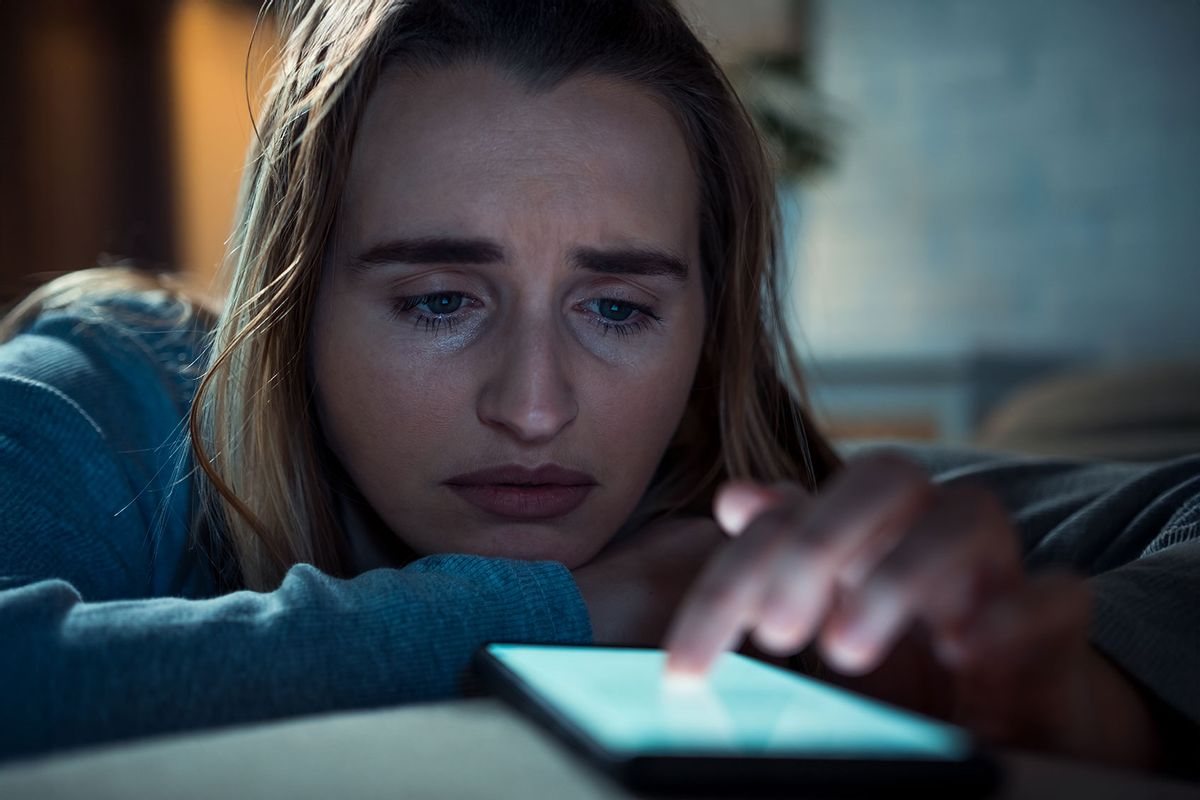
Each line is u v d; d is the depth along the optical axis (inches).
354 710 18.4
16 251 117.0
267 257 31.0
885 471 14.0
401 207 27.6
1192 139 135.6
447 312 28.4
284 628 18.8
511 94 27.7
